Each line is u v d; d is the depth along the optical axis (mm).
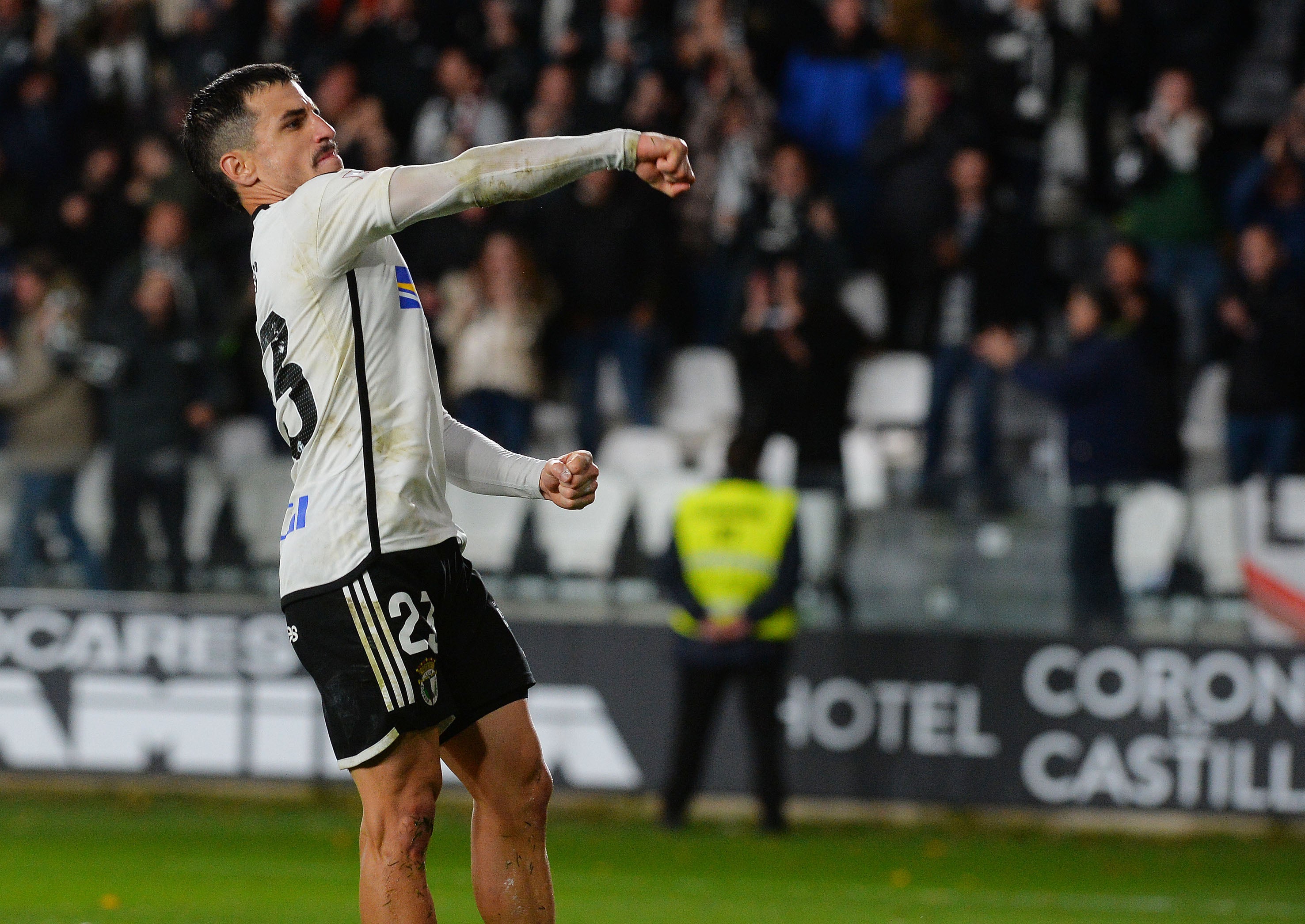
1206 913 23297
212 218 41781
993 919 22406
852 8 42281
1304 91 41531
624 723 32531
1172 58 42812
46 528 33688
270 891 23719
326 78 41500
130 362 34156
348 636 11711
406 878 11672
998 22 41781
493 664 12555
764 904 23203
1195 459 36594
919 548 32094
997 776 31734
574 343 38438
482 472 12898
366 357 11742
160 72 45625
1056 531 31766
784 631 29906
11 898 22734
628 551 32781
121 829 29719
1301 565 31094
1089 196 42656
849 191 41531
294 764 33125
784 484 32500
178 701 33375
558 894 23781
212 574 33375
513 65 42938
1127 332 33688
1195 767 31234
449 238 39219
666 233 39625
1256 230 35406
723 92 40812
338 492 11758
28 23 44594
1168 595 31453
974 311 38031
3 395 34312
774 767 30141
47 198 43500
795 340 34469
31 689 33594
